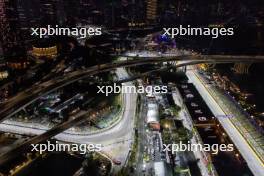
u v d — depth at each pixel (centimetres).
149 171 12950
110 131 16638
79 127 16912
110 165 13838
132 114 18538
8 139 16075
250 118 17525
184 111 18600
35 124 17612
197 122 16850
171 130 16125
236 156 14000
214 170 12938
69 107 19525
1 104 18400
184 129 15988
